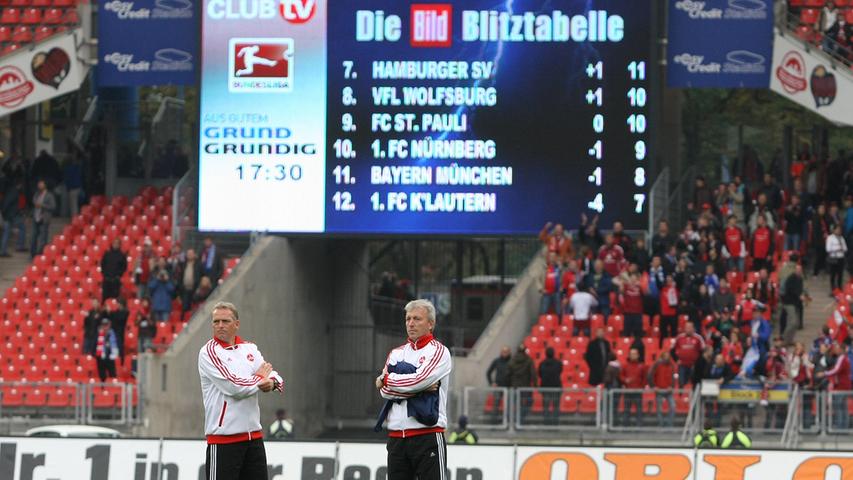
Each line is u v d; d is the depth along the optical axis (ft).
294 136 327.88
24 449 212.43
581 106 323.16
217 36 329.11
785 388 286.25
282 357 346.13
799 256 337.31
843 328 305.12
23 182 373.61
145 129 394.52
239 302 324.39
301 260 357.41
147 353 301.84
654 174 338.75
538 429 291.17
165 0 346.33
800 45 338.75
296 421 355.15
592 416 290.15
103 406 301.22
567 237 323.78
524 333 329.31
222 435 137.90
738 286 331.36
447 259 405.18
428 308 138.10
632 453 211.61
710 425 258.78
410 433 137.80
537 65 323.98
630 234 326.85
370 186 326.24
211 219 329.31
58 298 346.13
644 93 321.93
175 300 335.67
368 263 400.06
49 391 302.66
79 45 356.79
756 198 358.64
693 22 338.75
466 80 324.60
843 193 351.67
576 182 323.37
